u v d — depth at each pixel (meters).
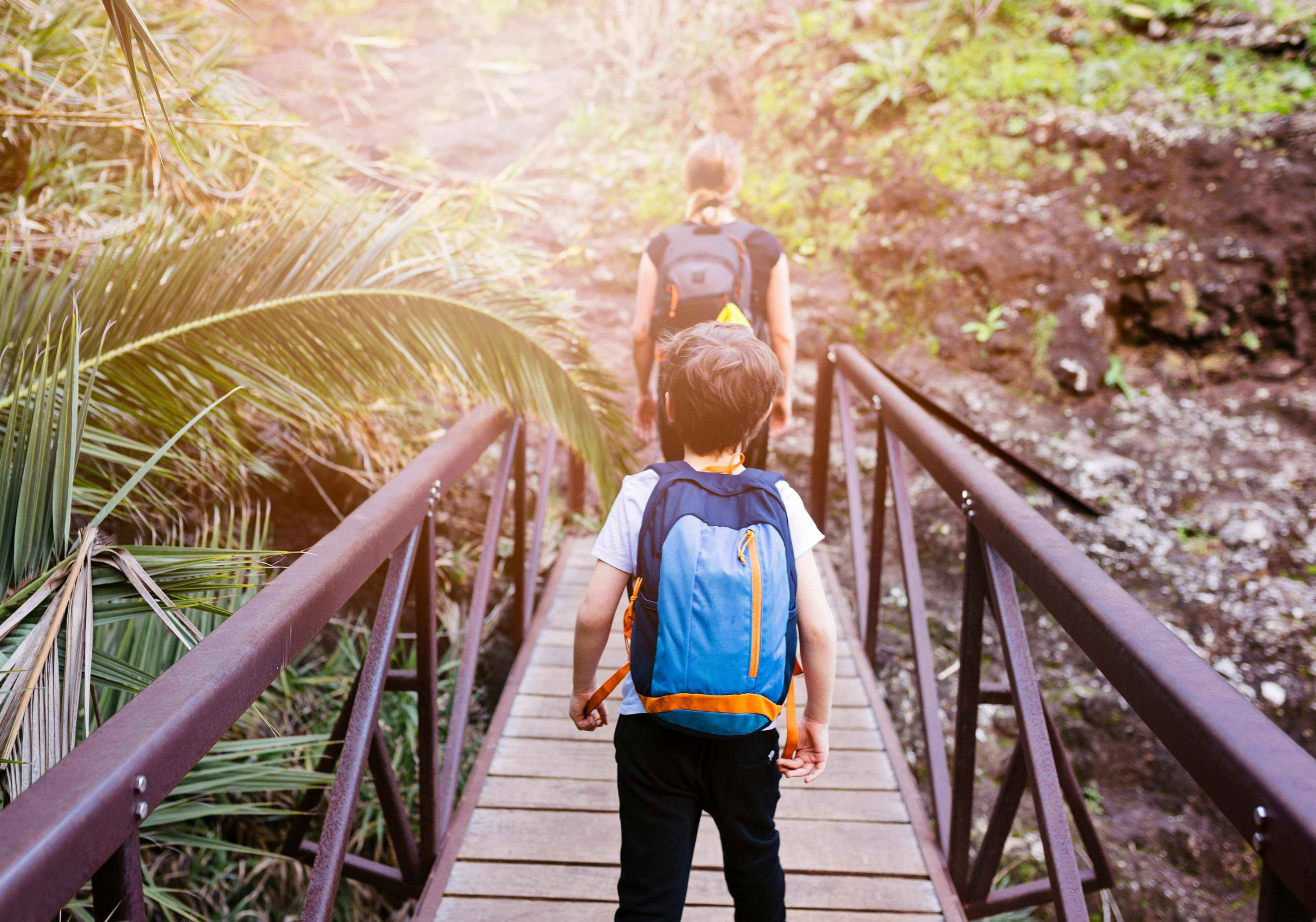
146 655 2.38
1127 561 3.85
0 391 2.01
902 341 4.79
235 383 2.38
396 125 5.53
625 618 1.51
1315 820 0.86
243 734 3.23
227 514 3.65
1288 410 4.32
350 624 3.96
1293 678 3.48
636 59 5.96
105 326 2.15
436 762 2.29
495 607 4.12
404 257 3.31
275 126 2.98
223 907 3.24
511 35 6.30
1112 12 5.31
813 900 2.19
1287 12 5.04
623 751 1.55
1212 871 3.26
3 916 0.74
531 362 2.82
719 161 2.72
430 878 2.20
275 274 2.37
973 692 2.16
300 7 6.20
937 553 4.22
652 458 4.20
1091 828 2.18
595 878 2.23
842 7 5.68
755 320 2.73
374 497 1.94
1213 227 4.59
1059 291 4.61
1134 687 1.24
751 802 1.53
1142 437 4.33
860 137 5.28
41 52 2.99
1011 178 4.89
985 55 5.29
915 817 2.46
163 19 3.59
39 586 1.47
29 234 2.65
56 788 0.90
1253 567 3.76
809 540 1.52
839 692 3.08
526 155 5.48
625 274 5.09
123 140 3.65
